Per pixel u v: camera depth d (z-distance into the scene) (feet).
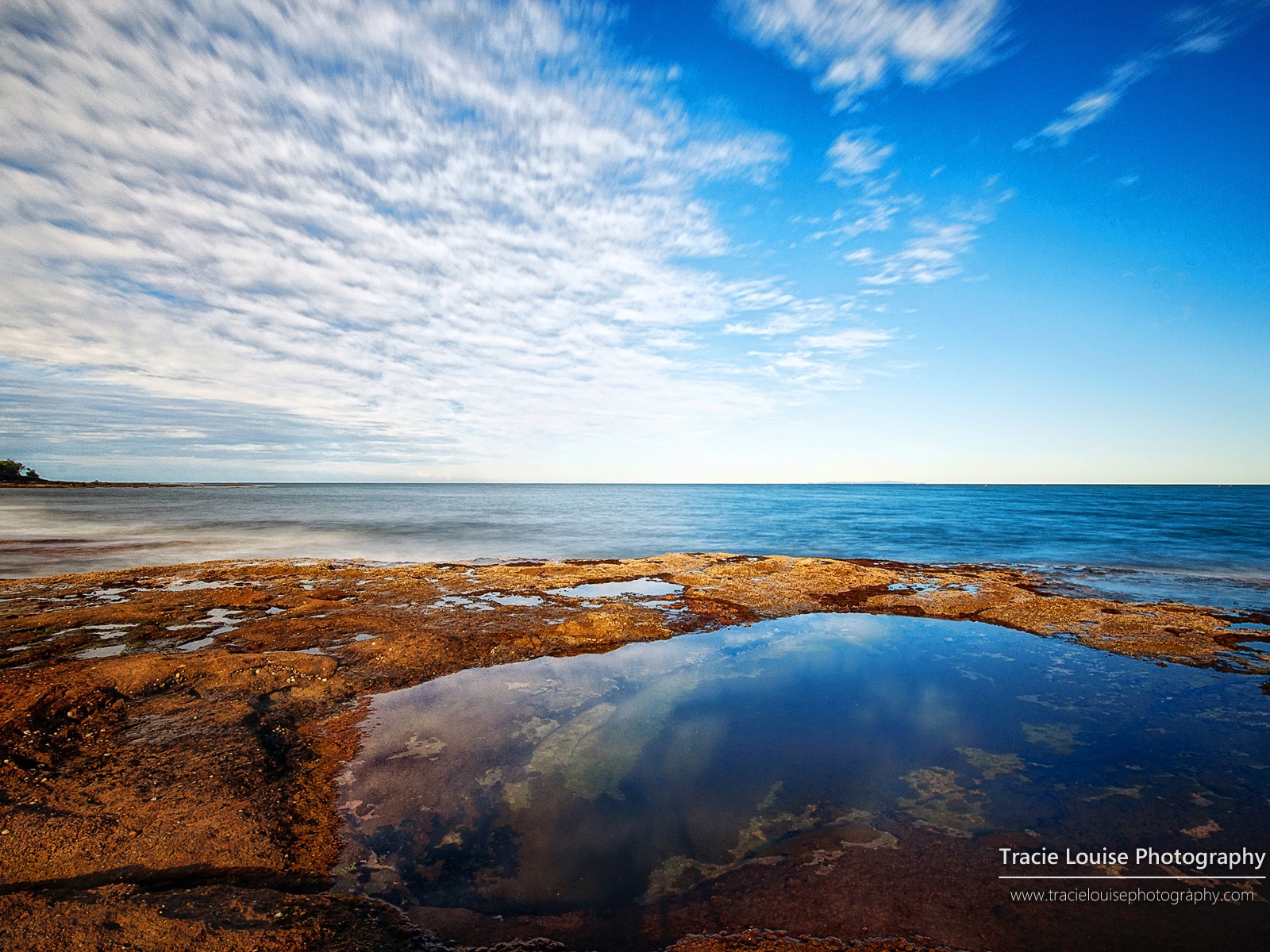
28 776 20.11
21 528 113.70
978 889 16.33
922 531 122.21
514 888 16.25
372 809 19.93
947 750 25.02
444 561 77.66
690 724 27.45
